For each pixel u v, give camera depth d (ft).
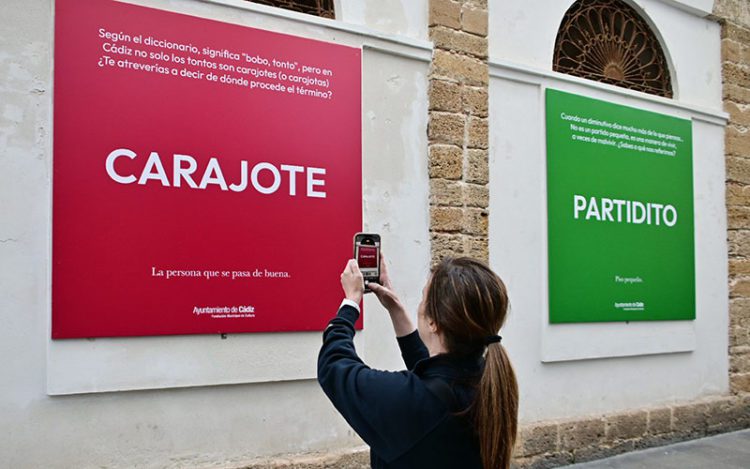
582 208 21.11
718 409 24.18
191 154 14.44
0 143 12.87
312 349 15.83
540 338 20.06
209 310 14.47
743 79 26.22
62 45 13.33
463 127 18.54
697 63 25.13
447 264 7.03
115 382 13.53
